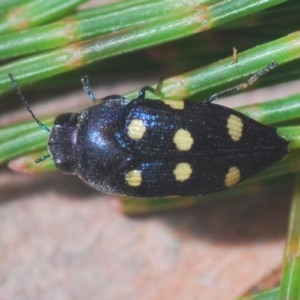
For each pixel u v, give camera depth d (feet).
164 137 0.19
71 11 0.20
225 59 0.19
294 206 0.20
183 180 0.19
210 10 0.19
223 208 0.23
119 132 0.20
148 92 0.20
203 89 0.19
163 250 0.23
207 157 0.19
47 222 0.23
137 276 0.23
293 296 0.19
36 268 0.23
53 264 0.23
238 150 0.19
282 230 0.23
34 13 0.20
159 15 0.19
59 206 0.23
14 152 0.20
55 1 0.20
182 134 0.19
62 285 0.23
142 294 0.23
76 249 0.23
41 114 0.24
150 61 0.21
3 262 0.23
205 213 0.23
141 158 0.19
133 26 0.19
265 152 0.19
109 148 0.20
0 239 0.23
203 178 0.19
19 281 0.23
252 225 0.23
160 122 0.19
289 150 0.19
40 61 0.19
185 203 0.21
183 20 0.19
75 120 0.20
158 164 0.19
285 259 0.19
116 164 0.20
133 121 0.20
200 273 0.23
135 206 0.21
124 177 0.20
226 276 0.23
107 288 0.23
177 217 0.23
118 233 0.23
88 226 0.23
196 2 0.19
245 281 0.22
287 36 0.19
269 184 0.21
